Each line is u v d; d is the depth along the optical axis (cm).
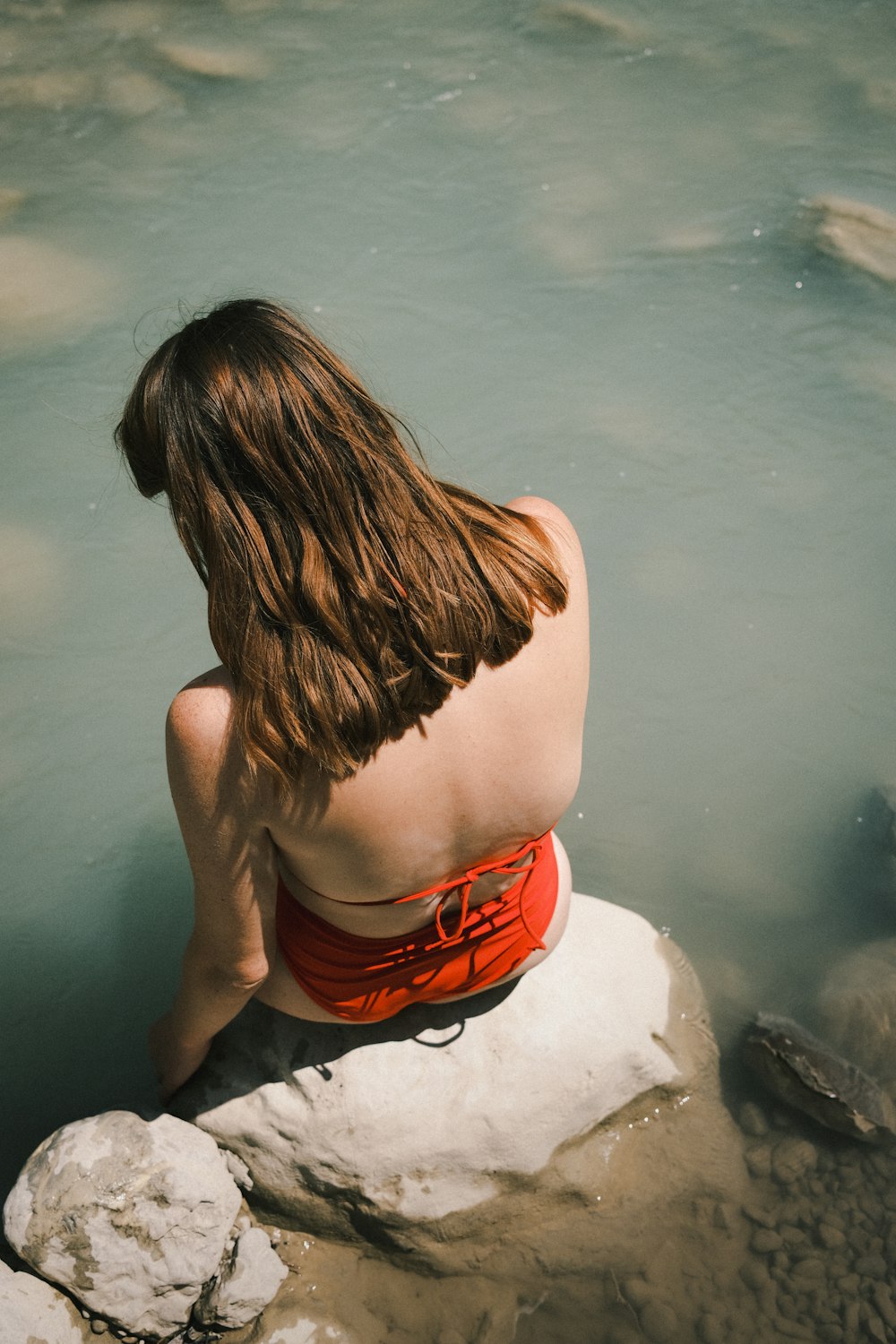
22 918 269
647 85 498
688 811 289
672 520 348
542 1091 218
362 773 147
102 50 512
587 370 390
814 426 373
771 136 472
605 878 275
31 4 538
